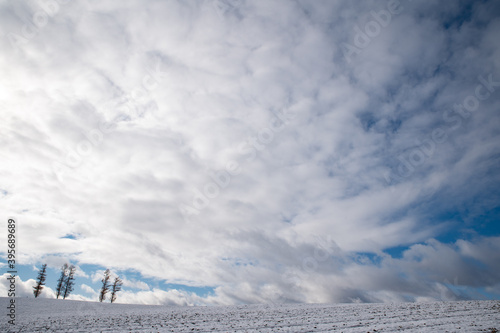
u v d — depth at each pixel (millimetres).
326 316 17734
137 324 16547
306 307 23312
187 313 21719
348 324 14492
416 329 12414
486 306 19141
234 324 15695
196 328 14703
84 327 15836
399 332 11969
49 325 16766
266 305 25906
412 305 21766
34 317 21172
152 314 21578
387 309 19969
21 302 31578
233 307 25344
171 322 17047
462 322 13688
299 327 14188
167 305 34375
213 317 18859
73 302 35406
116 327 15609
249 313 20469
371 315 17359
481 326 12383
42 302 32750
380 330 12531
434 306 20406
